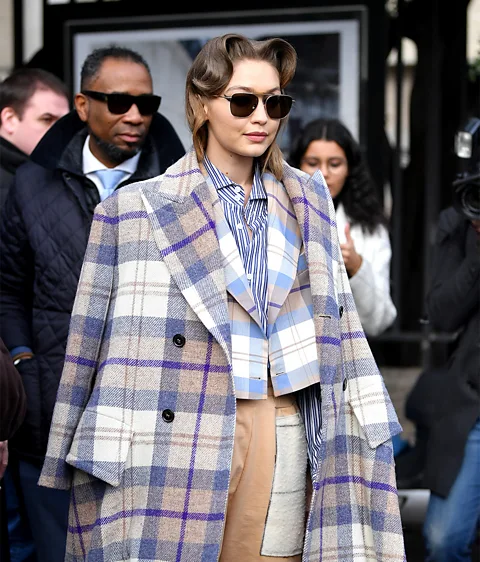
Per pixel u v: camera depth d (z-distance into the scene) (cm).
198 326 377
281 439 381
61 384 392
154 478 377
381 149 816
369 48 796
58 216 504
